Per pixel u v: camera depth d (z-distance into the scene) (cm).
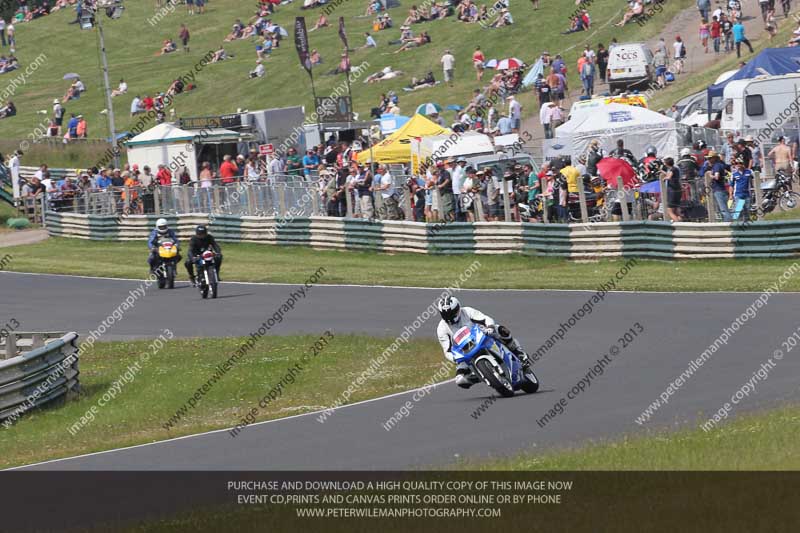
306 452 4603
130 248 13525
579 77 17850
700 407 4591
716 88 12338
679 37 16725
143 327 8756
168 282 10650
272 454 4656
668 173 9744
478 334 5247
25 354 6519
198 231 9950
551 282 9094
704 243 9350
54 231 14988
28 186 16425
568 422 4553
